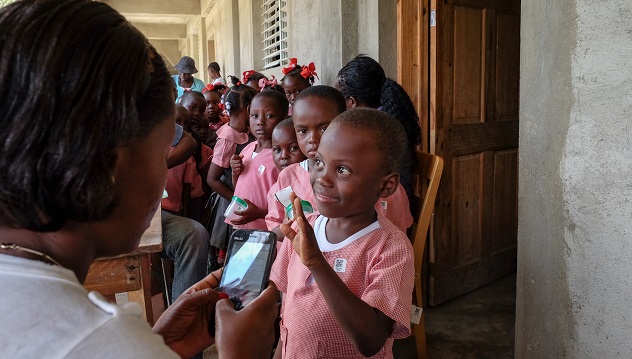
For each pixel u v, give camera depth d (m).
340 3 3.49
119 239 0.61
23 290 0.49
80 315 0.49
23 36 0.49
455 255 3.14
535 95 1.75
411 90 3.01
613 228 1.49
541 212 1.76
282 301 1.44
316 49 4.59
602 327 1.55
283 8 6.05
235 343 0.79
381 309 1.11
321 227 1.31
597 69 1.50
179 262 2.56
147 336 0.50
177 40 20.66
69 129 0.49
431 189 2.04
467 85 3.04
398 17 2.99
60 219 0.53
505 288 3.31
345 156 1.16
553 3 1.64
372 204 1.21
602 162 1.51
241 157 2.60
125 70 0.52
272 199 1.97
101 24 0.52
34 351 0.46
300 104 1.87
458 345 2.66
